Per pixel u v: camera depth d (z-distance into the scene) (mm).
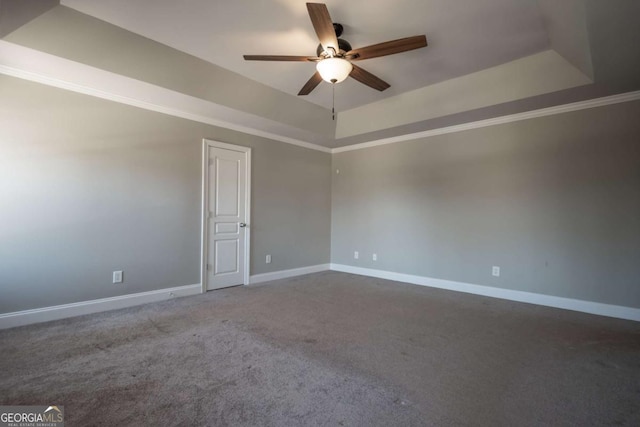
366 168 5340
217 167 4180
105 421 1517
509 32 2646
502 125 3912
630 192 3137
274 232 4910
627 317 3119
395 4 2295
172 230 3740
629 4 1758
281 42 2820
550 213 3574
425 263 4582
